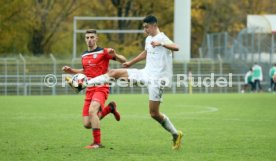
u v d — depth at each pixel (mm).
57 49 161250
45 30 158750
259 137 42250
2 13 144875
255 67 123875
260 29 130125
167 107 76625
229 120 56750
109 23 167750
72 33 162625
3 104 82625
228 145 37750
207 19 180000
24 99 97500
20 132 45250
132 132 45344
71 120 56000
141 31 128750
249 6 189000
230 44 133750
